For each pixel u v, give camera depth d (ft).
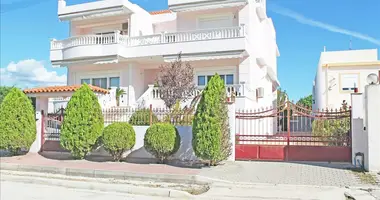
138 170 40.60
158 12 91.81
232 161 46.29
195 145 42.52
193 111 50.34
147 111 52.75
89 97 51.01
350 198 29.01
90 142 49.93
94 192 33.63
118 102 76.64
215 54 68.49
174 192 31.68
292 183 33.91
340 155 43.55
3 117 54.60
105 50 76.79
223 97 43.50
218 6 72.18
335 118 44.11
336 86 92.17
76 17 84.89
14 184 38.24
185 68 64.23
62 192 33.42
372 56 95.25
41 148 58.95
